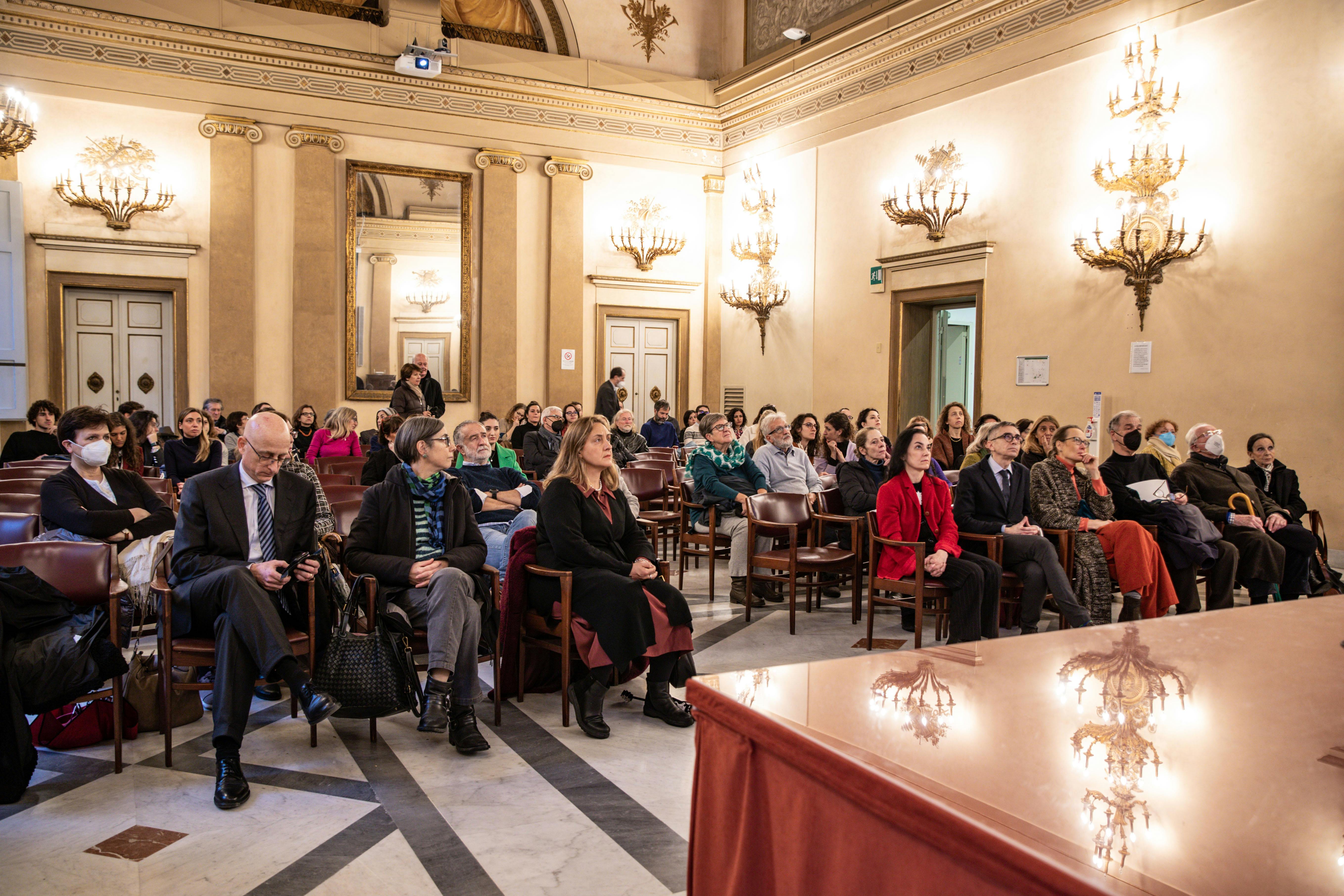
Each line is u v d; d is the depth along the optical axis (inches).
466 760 125.0
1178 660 59.7
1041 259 341.1
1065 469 195.5
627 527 156.1
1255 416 276.2
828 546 221.9
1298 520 237.9
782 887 47.4
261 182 433.4
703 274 532.1
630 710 148.5
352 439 305.1
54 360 402.0
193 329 423.8
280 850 97.2
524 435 398.6
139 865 93.6
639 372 525.7
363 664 122.0
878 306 419.2
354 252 451.5
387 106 455.2
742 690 52.7
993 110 358.9
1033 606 181.2
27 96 390.6
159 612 120.4
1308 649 63.0
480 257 477.7
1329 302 258.4
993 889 34.4
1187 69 293.0
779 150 483.8
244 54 425.4
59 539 153.0
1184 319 295.0
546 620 146.2
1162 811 36.5
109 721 130.4
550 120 490.9
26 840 99.6
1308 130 262.5
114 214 404.8
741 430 419.2
